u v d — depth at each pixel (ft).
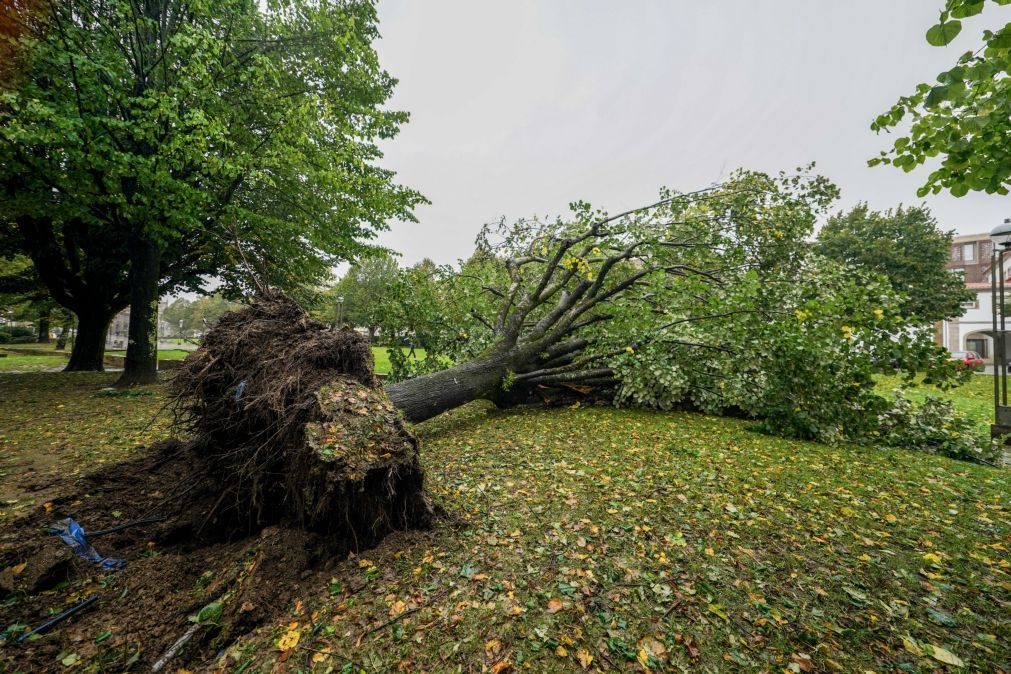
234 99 28.89
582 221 23.61
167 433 16.60
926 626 6.17
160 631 6.37
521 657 5.64
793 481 11.89
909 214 65.72
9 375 34.65
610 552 8.11
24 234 32.40
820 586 7.10
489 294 28.58
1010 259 76.18
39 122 20.11
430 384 18.31
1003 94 7.84
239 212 27.12
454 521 9.23
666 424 19.03
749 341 18.86
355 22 33.32
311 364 10.27
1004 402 18.56
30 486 11.13
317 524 8.03
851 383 16.74
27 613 6.66
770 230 22.97
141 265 28.78
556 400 24.23
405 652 5.78
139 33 24.38
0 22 17.98
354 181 30.63
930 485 11.77
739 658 5.60
